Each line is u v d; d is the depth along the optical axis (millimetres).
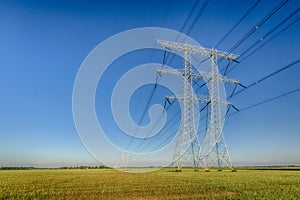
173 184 31781
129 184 33469
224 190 25750
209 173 56938
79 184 35438
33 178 52531
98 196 23016
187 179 39656
